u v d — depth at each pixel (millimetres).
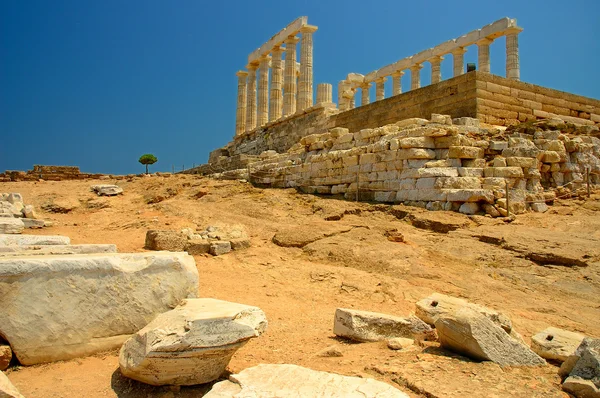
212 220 16062
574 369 4902
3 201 16547
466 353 5715
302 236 13141
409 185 16219
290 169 22781
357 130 26875
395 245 12219
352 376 4926
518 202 15031
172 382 4660
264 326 5094
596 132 20500
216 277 10422
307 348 6344
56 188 22828
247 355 5941
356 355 5938
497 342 5609
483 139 18062
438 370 5148
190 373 4684
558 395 4539
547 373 5289
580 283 9789
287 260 11906
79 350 5465
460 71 35469
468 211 14664
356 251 11852
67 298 5453
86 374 5059
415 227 14156
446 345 5984
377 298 9312
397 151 16859
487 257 11344
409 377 4918
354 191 18547
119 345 5723
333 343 6594
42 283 5336
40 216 17312
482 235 12508
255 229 14695
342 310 6934
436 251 11828
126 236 13961
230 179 25953
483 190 14648
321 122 30688
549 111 23078
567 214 15031
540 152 17172
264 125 38406
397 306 8859
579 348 5113
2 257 5941
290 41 37406
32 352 5203
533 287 9812
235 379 4352
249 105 43906
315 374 4496
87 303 5559
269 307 8594
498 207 14648
